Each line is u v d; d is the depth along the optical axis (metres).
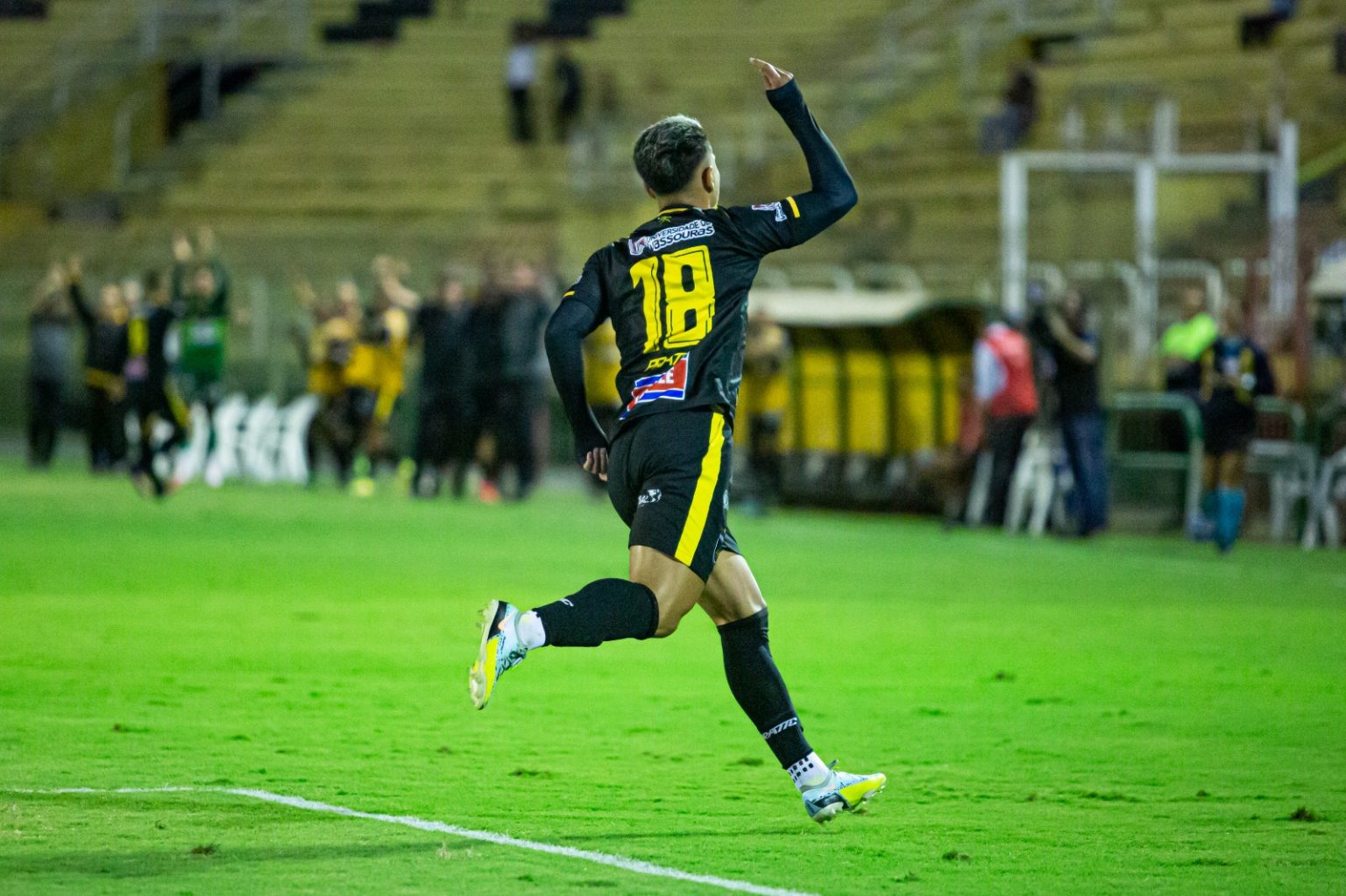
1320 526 68.81
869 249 100.50
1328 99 100.06
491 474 84.19
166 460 95.50
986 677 36.06
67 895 18.78
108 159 143.25
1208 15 111.56
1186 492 73.31
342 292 88.44
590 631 19.94
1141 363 76.75
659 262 21.50
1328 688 34.97
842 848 21.61
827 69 127.50
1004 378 70.81
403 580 51.75
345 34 151.00
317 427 92.44
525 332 82.88
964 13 125.00
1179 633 42.91
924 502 78.69
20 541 61.06
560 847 21.36
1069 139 102.00
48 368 98.94
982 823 23.14
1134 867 20.78
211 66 144.00
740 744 28.58
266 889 19.12
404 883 19.47
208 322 89.38
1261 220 92.88
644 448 20.95
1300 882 20.12
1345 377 67.62
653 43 140.12
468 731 29.38
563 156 131.25
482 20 150.50
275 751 27.33
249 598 47.09
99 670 35.03
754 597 21.84
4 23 153.00
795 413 86.00
